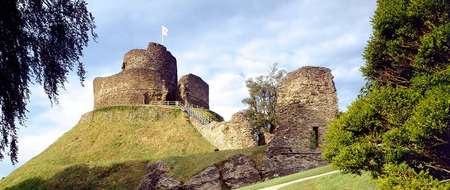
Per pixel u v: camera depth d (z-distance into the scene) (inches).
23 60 419.5
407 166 501.4
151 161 1643.7
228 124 2092.8
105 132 2509.8
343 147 587.2
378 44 626.2
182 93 2955.2
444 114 476.1
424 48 550.9
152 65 2928.2
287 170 1258.6
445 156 505.0
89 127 2623.0
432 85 533.0
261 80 2453.2
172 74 3046.3
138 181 1540.4
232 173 1304.1
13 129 432.1
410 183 486.6
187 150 2165.4
